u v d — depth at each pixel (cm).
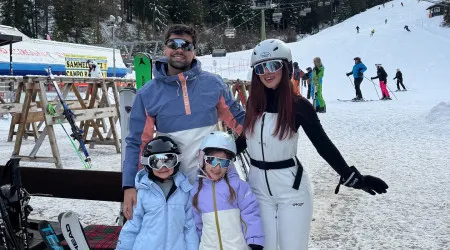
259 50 223
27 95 628
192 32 247
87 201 475
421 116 1182
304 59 4647
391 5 9650
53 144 623
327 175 571
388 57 4212
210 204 228
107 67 2677
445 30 5594
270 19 8962
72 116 638
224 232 225
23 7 5856
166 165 233
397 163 626
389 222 385
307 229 231
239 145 259
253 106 231
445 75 3177
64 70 2361
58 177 325
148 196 238
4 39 1109
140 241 232
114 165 670
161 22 7400
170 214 234
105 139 812
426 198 451
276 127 222
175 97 242
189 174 250
